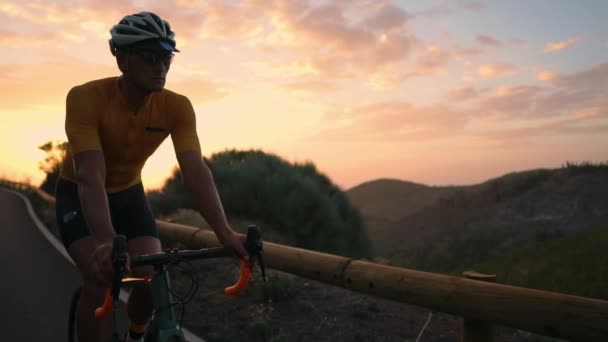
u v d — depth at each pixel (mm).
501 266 14555
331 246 15969
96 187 2416
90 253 2611
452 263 19406
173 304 2145
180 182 15797
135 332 2496
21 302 6320
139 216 2996
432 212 56719
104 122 2678
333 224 16062
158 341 2033
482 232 38406
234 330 5164
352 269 4031
